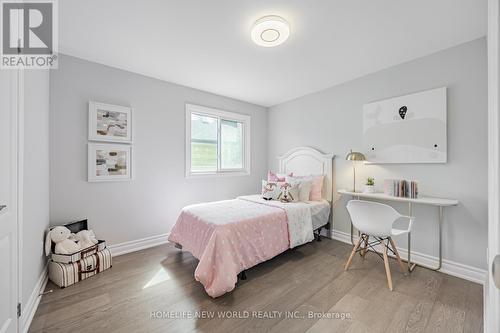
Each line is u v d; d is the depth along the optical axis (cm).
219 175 374
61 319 157
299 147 376
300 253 277
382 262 251
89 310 167
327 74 291
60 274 196
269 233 237
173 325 153
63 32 198
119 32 200
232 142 402
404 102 254
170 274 222
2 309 117
